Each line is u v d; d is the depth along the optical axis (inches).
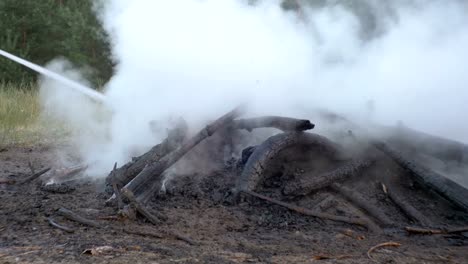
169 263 114.2
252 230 143.5
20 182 183.8
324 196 165.3
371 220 157.8
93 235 131.0
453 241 144.5
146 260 115.3
